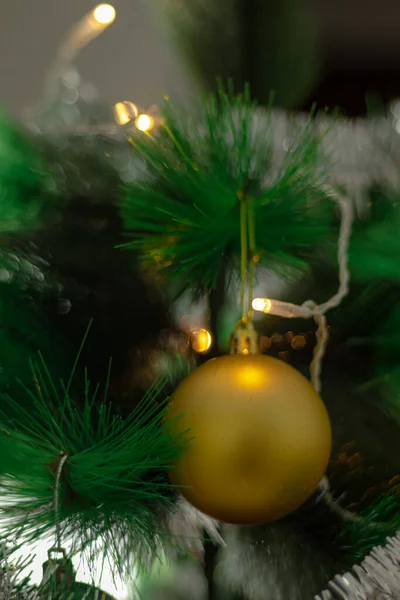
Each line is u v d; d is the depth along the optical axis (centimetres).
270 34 50
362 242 49
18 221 48
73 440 45
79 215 49
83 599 44
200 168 45
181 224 46
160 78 96
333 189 47
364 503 49
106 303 49
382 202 49
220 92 46
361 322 50
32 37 117
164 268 48
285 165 46
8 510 44
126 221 47
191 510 49
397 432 49
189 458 44
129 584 48
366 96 52
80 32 65
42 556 50
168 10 52
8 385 48
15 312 49
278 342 51
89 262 49
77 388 49
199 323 51
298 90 51
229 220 46
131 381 49
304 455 43
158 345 50
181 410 44
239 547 50
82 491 44
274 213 46
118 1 96
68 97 64
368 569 45
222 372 44
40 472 44
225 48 51
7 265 48
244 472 43
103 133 49
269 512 44
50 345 49
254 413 43
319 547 49
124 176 49
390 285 50
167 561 49
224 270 49
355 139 49
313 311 47
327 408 50
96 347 49
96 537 44
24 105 117
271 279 52
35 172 48
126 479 44
